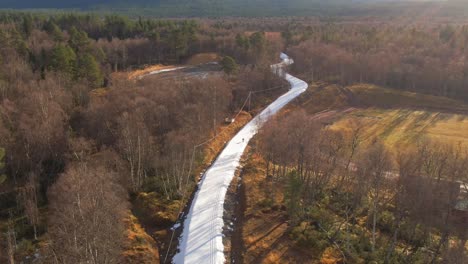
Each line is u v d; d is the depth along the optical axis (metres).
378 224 61.50
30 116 75.38
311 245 55.03
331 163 68.75
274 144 71.81
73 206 45.12
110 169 65.50
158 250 56.66
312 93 128.88
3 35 122.38
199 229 59.44
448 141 95.00
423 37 165.12
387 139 98.00
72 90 95.75
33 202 62.28
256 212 63.81
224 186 72.44
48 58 113.81
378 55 143.75
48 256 49.94
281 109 113.25
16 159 70.25
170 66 163.88
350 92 132.75
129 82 105.38
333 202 67.19
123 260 51.06
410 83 137.25
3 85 88.25
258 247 54.94
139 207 66.00
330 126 102.81
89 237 42.97
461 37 156.75
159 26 195.12
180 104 86.69
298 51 159.62
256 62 150.50
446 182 55.38
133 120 72.94
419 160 58.28
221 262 52.31
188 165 74.31
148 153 74.06
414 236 57.19
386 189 64.56
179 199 68.56
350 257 53.06
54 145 73.69
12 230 58.03
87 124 80.62
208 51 177.00
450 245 52.47
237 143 92.75
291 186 60.38
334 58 145.50
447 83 131.75
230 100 110.94
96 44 153.62
